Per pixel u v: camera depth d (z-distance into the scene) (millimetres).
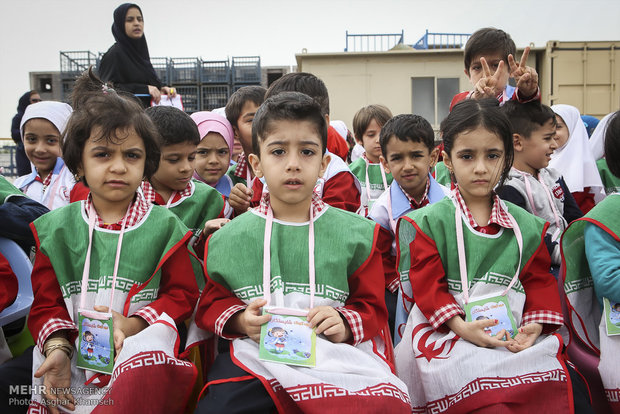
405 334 2275
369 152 4262
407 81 13047
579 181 3641
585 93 11508
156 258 2092
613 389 2139
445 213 2256
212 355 2184
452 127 2232
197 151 3137
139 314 1953
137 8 5348
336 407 1677
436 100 13000
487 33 3627
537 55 12016
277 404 1757
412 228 2367
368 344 2014
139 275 2037
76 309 2020
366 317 1940
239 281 1975
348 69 13109
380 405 1693
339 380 1751
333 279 1968
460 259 2168
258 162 2080
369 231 2084
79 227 2080
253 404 1760
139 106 2164
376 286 2057
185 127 2617
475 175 2166
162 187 2715
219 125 3201
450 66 12977
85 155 2035
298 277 1979
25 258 2445
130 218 2088
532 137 2818
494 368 1920
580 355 2344
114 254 2027
